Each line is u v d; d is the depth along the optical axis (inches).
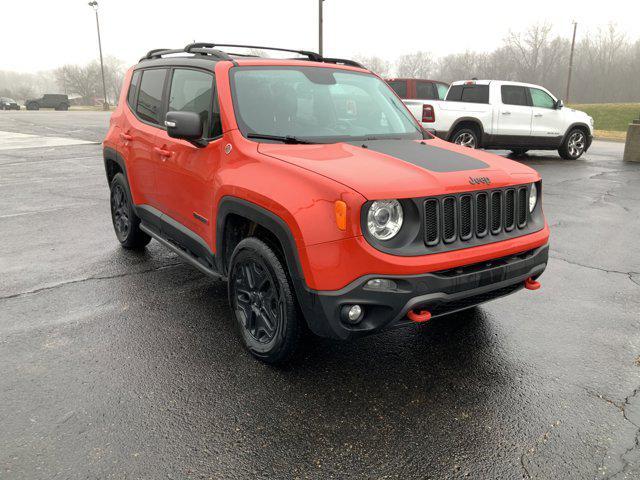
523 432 109.3
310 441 106.1
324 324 115.9
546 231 140.9
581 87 3289.9
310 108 155.4
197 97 161.3
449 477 96.6
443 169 124.5
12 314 163.5
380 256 109.9
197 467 98.7
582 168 486.9
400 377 129.6
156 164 179.0
